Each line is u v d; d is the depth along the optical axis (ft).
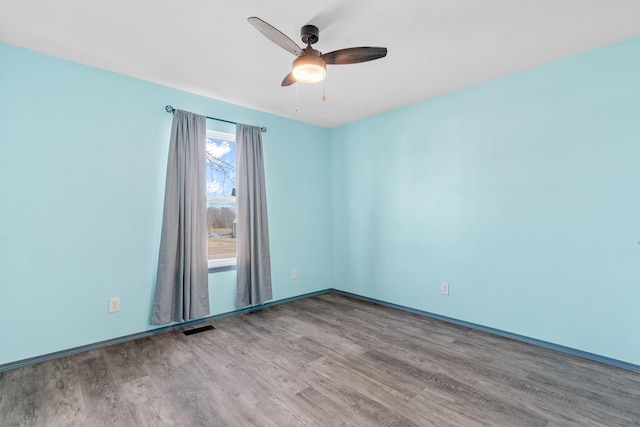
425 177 11.50
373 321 10.97
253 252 11.84
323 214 15.02
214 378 7.13
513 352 8.43
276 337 9.52
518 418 5.69
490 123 9.77
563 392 6.51
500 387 6.72
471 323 10.29
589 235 8.01
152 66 8.73
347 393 6.54
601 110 7.81
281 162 13.34
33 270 7.86
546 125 8.67
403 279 12.26
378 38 7.35
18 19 6.59
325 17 6.53
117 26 6.85
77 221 8.48
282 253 13.39
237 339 9.36
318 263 14.78
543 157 8.73
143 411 5.95
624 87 7.50
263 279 12.16
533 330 8.95
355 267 14.16
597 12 6.45
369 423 5.60
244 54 8.07
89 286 8.65
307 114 13.07
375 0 6.00
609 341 7.72
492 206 9.75
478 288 10.11
